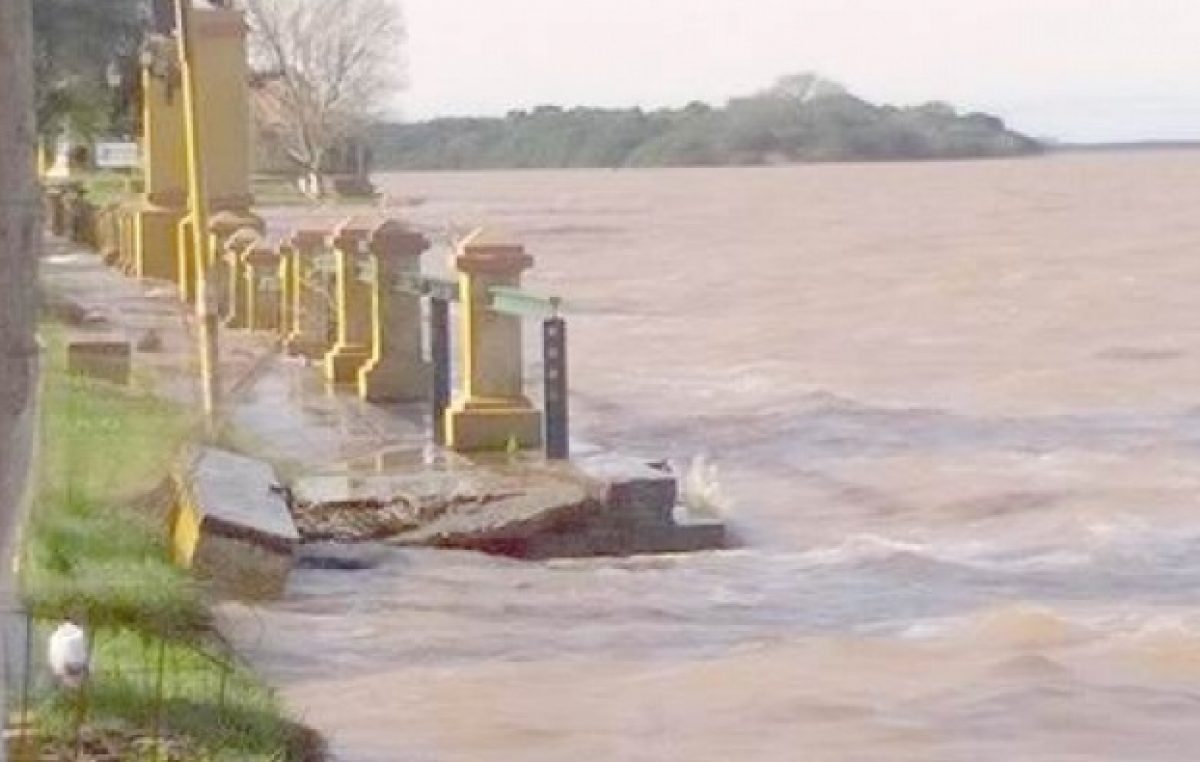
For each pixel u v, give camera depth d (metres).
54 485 28.17
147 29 69.81
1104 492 45.69
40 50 68.69
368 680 26.97
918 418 61.12
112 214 87.06
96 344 42.88
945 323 103.00
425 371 48.84
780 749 24.44
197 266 46.16
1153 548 38.66
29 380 12.75
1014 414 62.91
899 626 31.39
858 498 44.94
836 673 28.23
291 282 57.59
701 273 150.12
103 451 31.66
